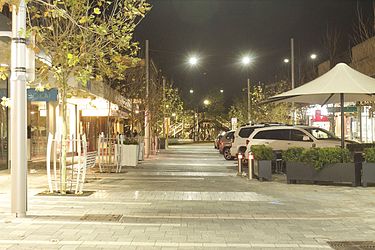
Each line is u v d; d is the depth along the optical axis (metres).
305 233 9.05
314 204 12.31
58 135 14.03
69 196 13.09
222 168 23.84
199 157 34.09
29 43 10.02
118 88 31.66
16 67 9.91
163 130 49.59
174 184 16.50
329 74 17.00
